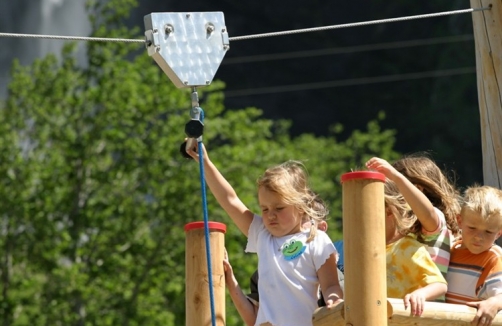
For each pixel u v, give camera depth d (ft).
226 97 339.98
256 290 42.22
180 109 169.58
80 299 151.33
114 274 154.61
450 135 327.67
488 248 39.73
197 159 41.14
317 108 342.44
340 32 342.85
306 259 39.04
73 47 174.70
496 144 52.60
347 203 34.55
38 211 155.02
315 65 343.87
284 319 38.75
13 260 155.63
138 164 161.27
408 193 38.83
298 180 39.73
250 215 41.68
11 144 161.27
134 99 162.81
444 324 36.22
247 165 163.32
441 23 336.49
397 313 35.60
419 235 40.22
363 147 244.42
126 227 157.28
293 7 342.03
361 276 34.04
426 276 39.04
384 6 341.00
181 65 40.40
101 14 176.24
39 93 167.02
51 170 158.61
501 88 52.31
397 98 342.03
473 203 39.24
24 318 152.87
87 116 163.84
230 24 341.00
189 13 41.11
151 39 40.52
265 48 342.23
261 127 177.37
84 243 155.63
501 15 52.26
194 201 158.30
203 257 39.96
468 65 329.52
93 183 160.56
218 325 39.88
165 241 157.28
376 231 34.27
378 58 342.44
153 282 154.71
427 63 338.54
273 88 341.00
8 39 313.94
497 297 37.04
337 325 35.45
